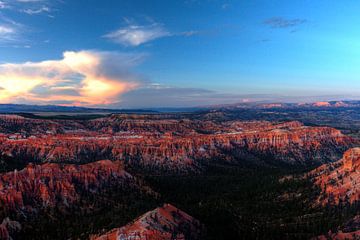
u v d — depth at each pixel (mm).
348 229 147000
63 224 156250
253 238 154375
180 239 131000
